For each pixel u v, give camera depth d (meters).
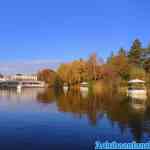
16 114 39.47
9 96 87.06
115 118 33.59
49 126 29.31
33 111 42.94
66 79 148.12
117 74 122.38
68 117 35.78
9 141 22.50
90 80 133.75
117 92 98.12
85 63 140.75
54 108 47.03
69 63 154.25
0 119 34.50
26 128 28.34
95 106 48.59
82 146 20.86
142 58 128.38
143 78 103.00
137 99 62.69
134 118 33.34
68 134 25.11
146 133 24.86
